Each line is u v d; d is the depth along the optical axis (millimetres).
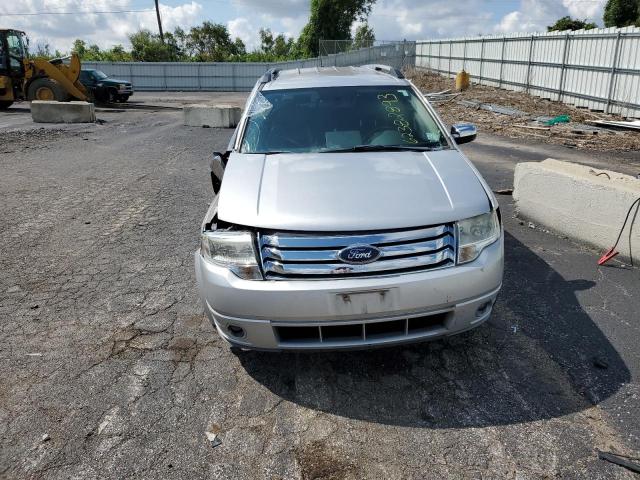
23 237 5613
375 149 3662
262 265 2730
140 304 4031
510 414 2721
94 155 10438
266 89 4387
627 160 9367
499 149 10602
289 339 2795
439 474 2350
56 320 3809
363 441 2570
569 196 5047
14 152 10703
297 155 3557
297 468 2410
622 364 3105
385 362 3207
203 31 51875
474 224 2861
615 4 30000
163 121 16781
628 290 4047
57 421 2744
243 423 2713
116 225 5977
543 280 4258
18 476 2393
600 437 2535
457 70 28484
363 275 2662
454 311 2773
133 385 3033
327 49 35906
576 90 17516
